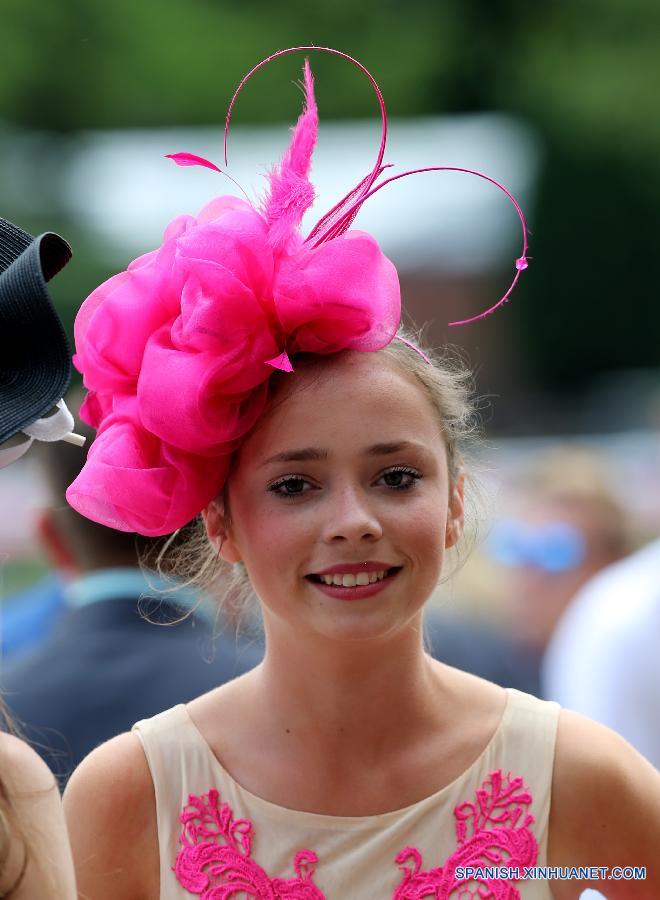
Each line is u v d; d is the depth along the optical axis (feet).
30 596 37.76
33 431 16.42
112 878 18.34
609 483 38.83
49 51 110.93
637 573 29.86
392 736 18.26
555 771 18.31
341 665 17.87
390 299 17.49
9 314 15.47
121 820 18.42
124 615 25.16
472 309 109.09
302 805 18.10
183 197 105.81
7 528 50.98
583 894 22.24
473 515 20.72
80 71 112.27
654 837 18.47
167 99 112.68
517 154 115.14
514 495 43.98
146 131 114.83
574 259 143.64
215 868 17.95
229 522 18.30
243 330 16.84
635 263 143.64
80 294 104.99
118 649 24.76
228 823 18.13
